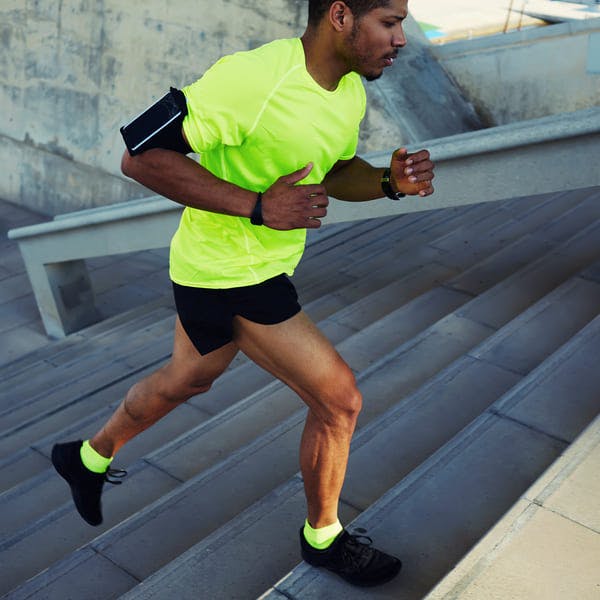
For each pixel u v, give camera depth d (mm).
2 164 13945
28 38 12734
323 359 2012
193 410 4688
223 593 2445
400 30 1764
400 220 8664
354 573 2260
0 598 2844
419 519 2516
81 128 12516
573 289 4445
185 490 3268
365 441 3182
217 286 2010
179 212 6410
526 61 8789
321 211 1795
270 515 2750
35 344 9031
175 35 10844
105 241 7277
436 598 1920
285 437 3549
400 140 8836
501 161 4309
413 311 5211
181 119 1777
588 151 4012
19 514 4016
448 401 3449
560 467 2385
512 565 2020
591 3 9703
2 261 11469
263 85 1767
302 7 9461
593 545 2090
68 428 5102
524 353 3834
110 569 2920
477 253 6848
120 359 6688
